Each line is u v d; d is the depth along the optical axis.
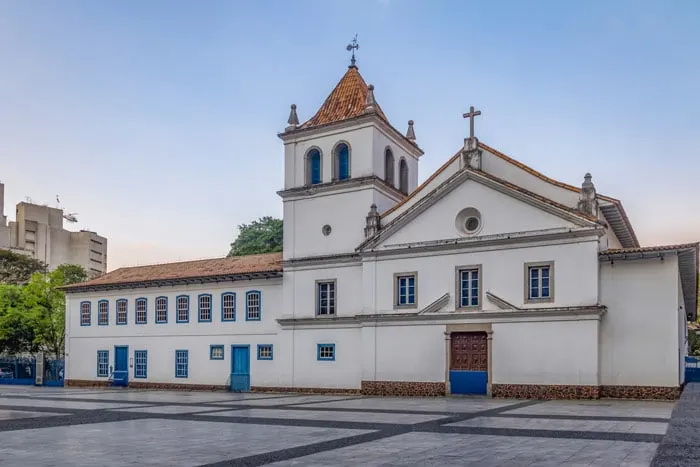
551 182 28.50
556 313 26.81
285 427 16.94
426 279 30.16
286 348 34.69
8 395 32.31
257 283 36.75
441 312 29.42
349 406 23.94
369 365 31.19
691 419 18.14
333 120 34.72
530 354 27.30
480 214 29.06
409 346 30.27
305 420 18.70
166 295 40.09
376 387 30.84
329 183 34.06
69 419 19.38
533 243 27.73
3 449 13.21
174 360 39.19
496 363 28.00
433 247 29.94
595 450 12.58
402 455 12.12
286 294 34.94
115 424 17.92
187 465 11.19
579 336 26.38
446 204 30.05
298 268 34.72
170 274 40.91
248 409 22.84
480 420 18.34
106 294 42.66
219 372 37.41
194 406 24.45
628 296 26.28
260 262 38.91
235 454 12.36
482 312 28.36
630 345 26.05
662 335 25.56
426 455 12.12
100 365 42.31
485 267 28.75
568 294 26.75
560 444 13.40
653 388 25.48
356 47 37.50
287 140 35.91
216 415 20.50
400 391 30.22
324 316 33.41
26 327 51.78
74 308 43.97
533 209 27.89
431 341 29.70
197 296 38.91
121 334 41.59
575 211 27.00
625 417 18.77
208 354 37.97
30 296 53.28
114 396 31.36
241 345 36.75
